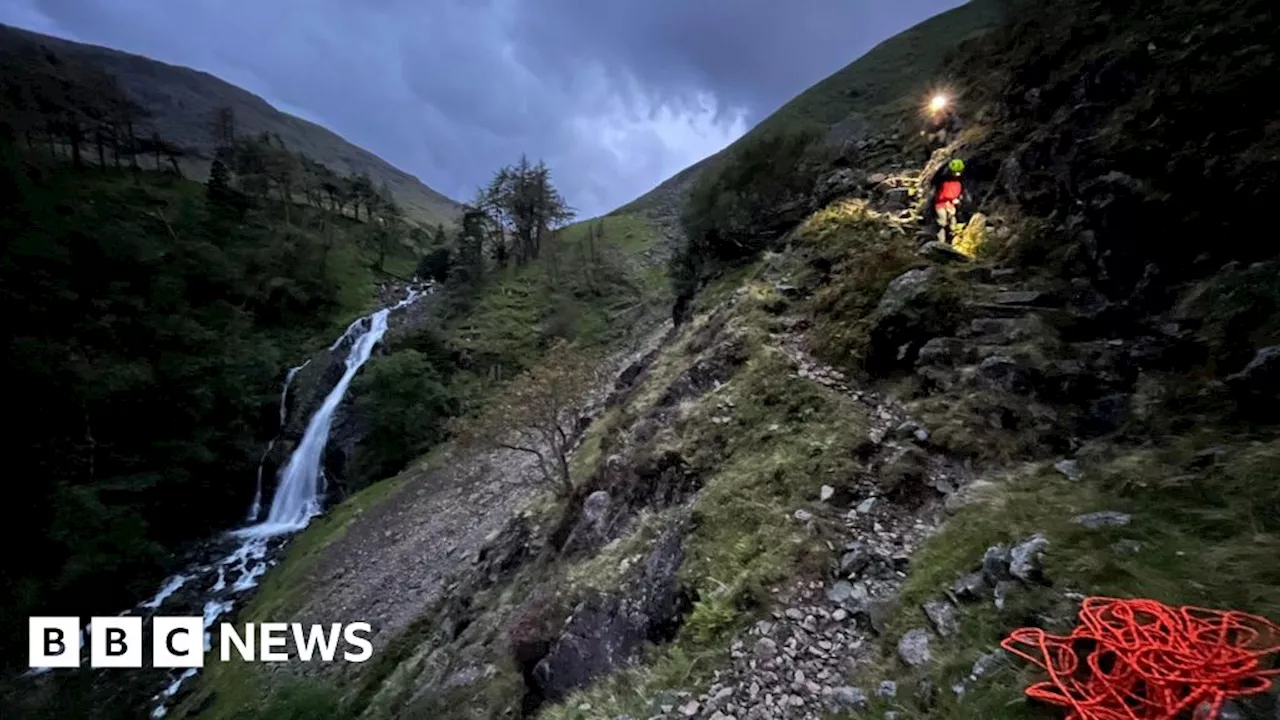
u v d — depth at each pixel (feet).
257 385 147.95
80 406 116.67
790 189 67.36
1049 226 30.25
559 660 23.70
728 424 30.68
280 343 174.09
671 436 33.27
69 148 259.80
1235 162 21.90
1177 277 22.30
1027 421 21.61
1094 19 35.94
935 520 19.75
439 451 114.83
